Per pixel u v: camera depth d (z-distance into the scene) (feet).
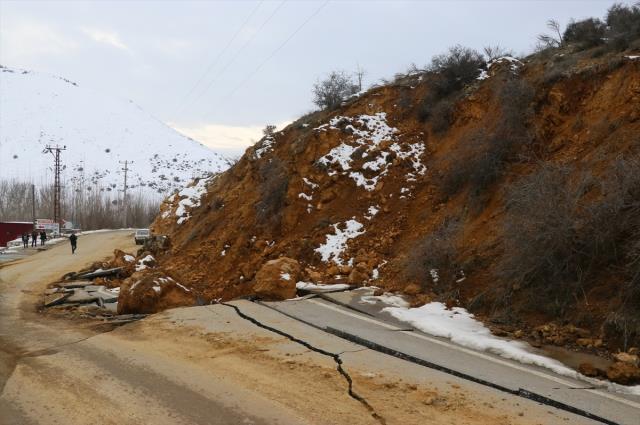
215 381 20.72
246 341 26.78
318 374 21.21
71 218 287.48
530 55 54.75
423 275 36.22
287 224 51.96
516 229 30.53
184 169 600.39
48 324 35.55
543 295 28.27
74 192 373.20
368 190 51.42
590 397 18.57
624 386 19.67
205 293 48.01
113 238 178.19
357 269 41.42
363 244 45.55
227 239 56.90
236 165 79.87
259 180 63.21
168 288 39.17
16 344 29.12
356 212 49.65
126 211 280.72
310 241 47.73
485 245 35.14
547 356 23.16
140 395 19.33
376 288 38.37
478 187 40.78
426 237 40.81
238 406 17.95
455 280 34.47
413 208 46.93
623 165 28.14
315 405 17.97
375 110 62.23
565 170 32.91
